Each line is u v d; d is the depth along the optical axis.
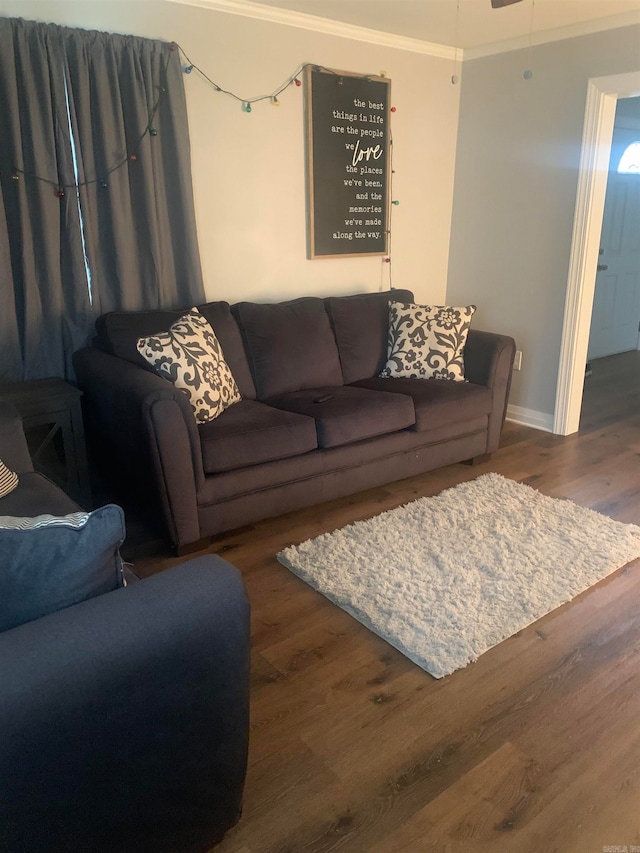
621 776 1.58
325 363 3.43
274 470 2.69
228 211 3.39
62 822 1.09
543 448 3.79
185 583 1.18
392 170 3.98
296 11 3.29
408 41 3.80
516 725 1.74
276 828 1.45
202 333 2.82
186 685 1.17
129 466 2.64
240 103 3.29
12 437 2.25
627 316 6.11
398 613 2.18
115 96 2.84
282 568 2.49
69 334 3.01
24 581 1.09
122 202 2.96
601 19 3.37
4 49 2.55
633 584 2.38
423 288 4.40
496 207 4.11
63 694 1.01
